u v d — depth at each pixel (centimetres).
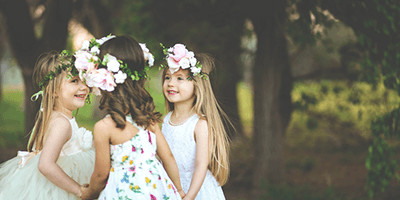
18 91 2931
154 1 674
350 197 629
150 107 249
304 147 1094
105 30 1020
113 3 995
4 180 262
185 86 273
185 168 279
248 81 1228
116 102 236
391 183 695
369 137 1032
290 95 691
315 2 515
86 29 1138
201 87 277
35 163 257
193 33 673
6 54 1881
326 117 912
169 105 299
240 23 664
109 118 236
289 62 720
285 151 1052
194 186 261
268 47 612
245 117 1723
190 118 279
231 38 692
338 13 528
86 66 230
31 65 761
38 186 252
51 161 238
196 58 286
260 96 627
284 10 571
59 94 254
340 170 838
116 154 238
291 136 1237
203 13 657
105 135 234
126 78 241
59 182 239
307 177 777
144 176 236
